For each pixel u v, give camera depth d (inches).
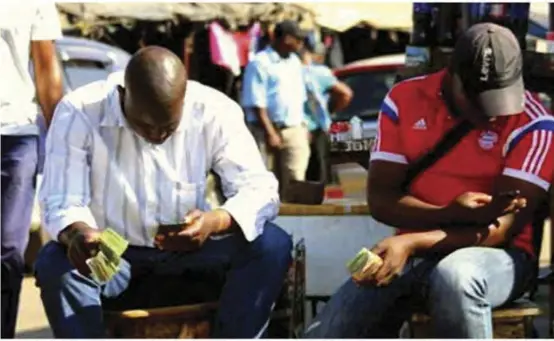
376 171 164.1
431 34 196.1
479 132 160.1
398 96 164.4
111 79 161.6
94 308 150.0
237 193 158.2
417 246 156.2
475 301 151.0
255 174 159.9
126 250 158.9
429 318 159.5
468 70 154.9
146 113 150.9
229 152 160.1
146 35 575.5
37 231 279.1
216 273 162.1
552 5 192.1
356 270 153.6
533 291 176.2
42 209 156.2
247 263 157.4
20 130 177.9
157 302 159.8
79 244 147.5
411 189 164.2
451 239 157.3
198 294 160.9
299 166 364.5
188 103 159.0
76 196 155.3
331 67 613.3
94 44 382.6
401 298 161.5
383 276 154.2
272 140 361.1
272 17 565.9
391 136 164.1
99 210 158.2
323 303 195.8
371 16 606.2
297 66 365.1
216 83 581.6
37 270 152.7
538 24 207.9
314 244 190.9
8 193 177.6
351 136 204.7
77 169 156.5
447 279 151.1
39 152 194.9
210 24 566.9
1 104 176.6
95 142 156.9
